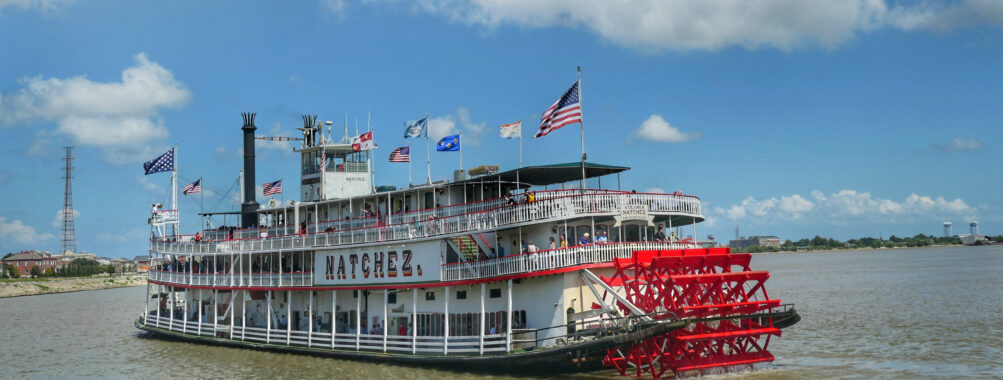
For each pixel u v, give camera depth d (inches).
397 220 1691.7
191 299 2329.0
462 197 1652.3
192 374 1657.2
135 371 1745.8
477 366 1469.0
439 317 1585.9
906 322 2140.7
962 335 1861.5
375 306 1728.6
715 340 1451.8
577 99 1545.3
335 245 1749.5
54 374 1776.6
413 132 1790.1
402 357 1563.7
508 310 1406.3
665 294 1323.8
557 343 1368.1
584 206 1400.1
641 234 1624.0
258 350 1899.6
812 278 4739.2
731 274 1352.1
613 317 1363.2
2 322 3304.6
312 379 1518.2
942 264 6240.2
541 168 1482.5
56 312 3863.2
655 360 1387.8
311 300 1846.7
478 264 1455.5
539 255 1371.8
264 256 2042.3
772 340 1855.3
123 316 3422.7
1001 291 3078.2
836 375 1428.4
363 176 2237.9
